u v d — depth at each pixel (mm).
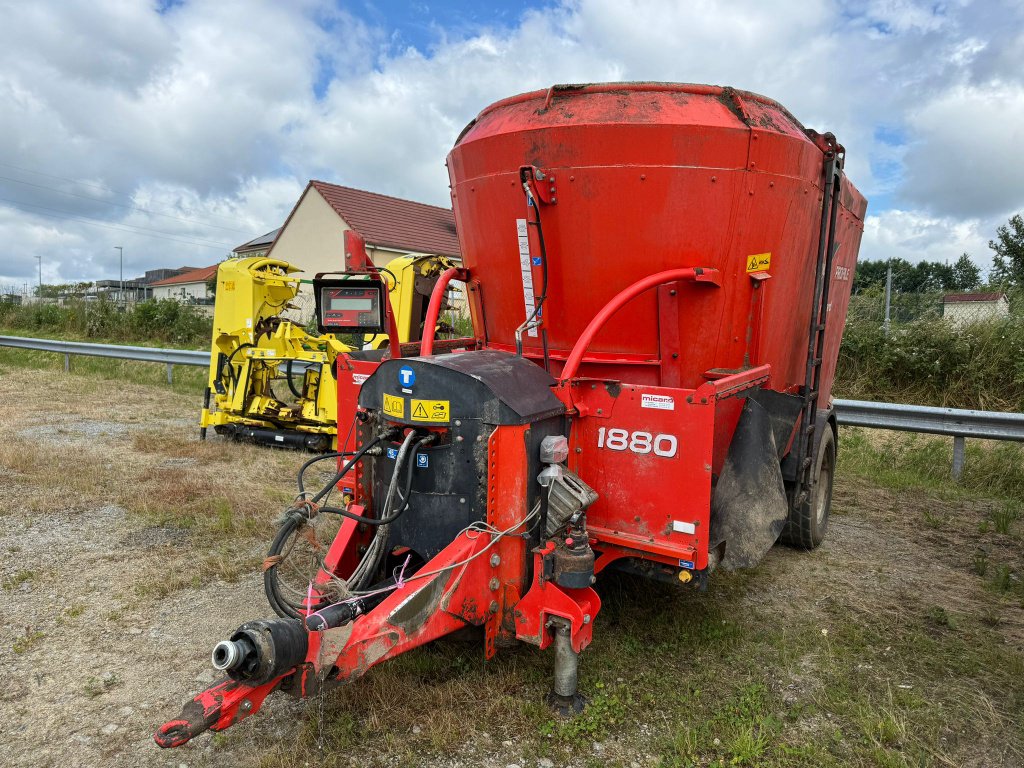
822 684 3191
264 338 7293
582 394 3170
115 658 3232
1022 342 8297
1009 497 6297
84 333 18047
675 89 3346
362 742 2680
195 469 6309
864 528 5465
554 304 3623
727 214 3297
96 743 2650
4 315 20953
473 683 3053
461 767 2568
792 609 3980
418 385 2965
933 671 3334
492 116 3750
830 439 5008
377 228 27594
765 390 3451
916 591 4273
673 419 2938
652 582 4160
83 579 4027
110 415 8672
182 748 2635
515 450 2799
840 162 4004
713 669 3248
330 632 2467
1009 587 4340
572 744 2697
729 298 3414
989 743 2805
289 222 29453
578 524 2820
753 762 2633
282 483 5980
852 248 5453
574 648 2787
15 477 5816
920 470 6953
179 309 17984
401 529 3080
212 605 3764
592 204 3350
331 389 6984
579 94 3422
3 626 3488
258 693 2229
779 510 3182
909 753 2717
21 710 2838
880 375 9055
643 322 3496
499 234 3736
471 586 2773
